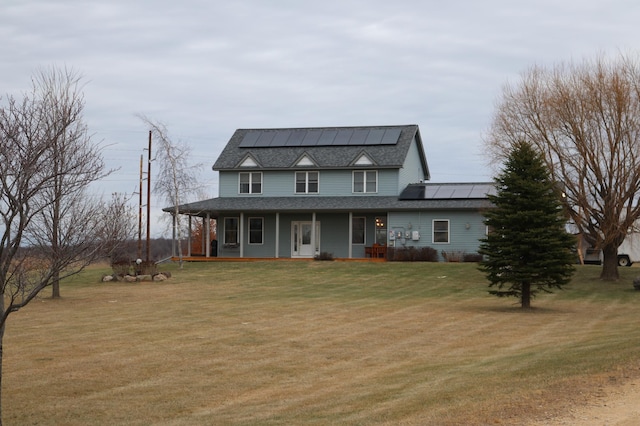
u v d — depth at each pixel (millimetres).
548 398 10789
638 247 48094
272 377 14344
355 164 46250
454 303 28203
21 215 9484
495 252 26422
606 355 14305
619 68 33938
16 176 9469
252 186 47969
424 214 44125
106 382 13914
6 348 17453
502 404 10609
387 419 10344
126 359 16125
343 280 36312
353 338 19141
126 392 13141
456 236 43594
